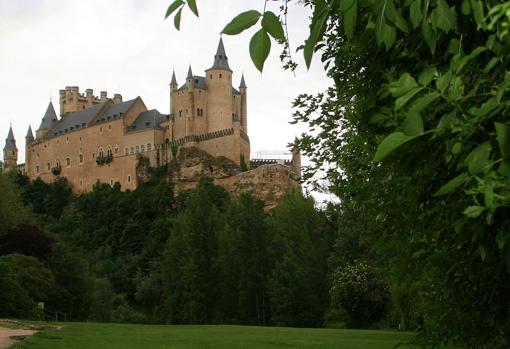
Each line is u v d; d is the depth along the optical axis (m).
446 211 5.77
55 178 161.88
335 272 51.06
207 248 78.69
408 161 4.75
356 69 7.98
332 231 70.56
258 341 25.72
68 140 161.00
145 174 142.38
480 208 3.38
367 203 8.53
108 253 117.81
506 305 6.06
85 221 136.38
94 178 153.00
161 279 90.06
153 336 27.17
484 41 4.68
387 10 3.84
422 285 8.70
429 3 4.00
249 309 70.50
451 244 6.47
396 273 8.89
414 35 5.55
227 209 95.00
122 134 149.75
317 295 66.06
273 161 148.50
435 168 4.92
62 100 179.88
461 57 4.05
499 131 3.14
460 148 3.82
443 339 7.26
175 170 137.50
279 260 73.88
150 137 144.50
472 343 6.97
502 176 3.33
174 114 144.88
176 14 3.99
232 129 137.38
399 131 3.77
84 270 61.16
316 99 12.80
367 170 10.31
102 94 177.00
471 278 6.18
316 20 3.90
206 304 73.75
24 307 41.78
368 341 26.09
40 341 21.36
